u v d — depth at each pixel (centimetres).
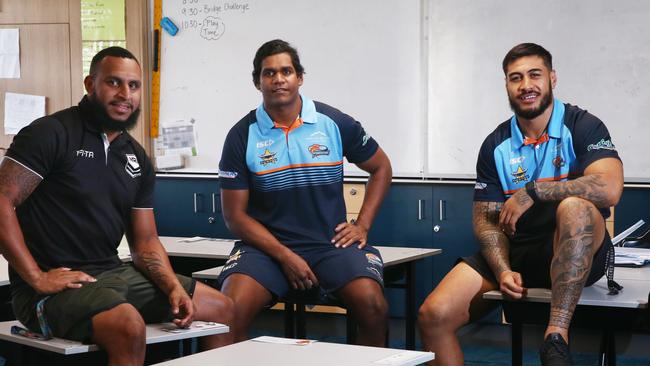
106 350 220
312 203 312
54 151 247
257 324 527
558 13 468
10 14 581
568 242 244
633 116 458
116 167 260
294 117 313
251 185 316
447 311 264
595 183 260
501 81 480
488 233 282
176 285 251
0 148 586
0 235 236
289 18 525
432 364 266
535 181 282
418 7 494
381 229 504
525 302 260
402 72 500
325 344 206
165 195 555
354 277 295
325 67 517
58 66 573
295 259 298
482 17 481
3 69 584
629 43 456
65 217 251
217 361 186
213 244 412
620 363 427
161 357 243
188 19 549
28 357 232
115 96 255
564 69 468
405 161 503
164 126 559
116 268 261
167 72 557
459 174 491
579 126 279
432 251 375
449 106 491
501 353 448
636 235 452
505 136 291
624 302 241
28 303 240
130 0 558
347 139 320
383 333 297
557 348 231
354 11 509
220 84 545
